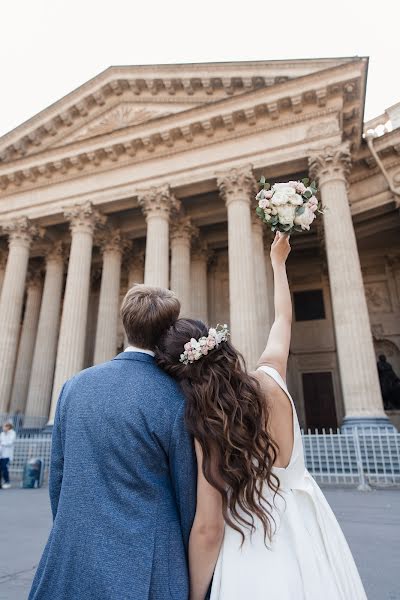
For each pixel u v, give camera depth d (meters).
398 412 25.45
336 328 17.73
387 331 27.92
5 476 16.73
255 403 1.96
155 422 1.90
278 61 22.20
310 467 15.39
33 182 26.86
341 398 27.33
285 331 2.54
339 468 14.96
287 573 1.83
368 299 29.16
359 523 8.00
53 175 26.41
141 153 24.48
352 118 21.70
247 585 1.79
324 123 20.70
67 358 21.70
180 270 24.58
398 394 25.84
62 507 1.85
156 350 2.23
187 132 23.00
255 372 2.22
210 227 27.61
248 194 21.53
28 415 25.03
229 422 1.86
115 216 27.14
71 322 22.39
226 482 1.84
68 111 27.97
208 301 28.42
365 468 14.63
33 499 12.98
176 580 1.73
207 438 1.84
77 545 1.73
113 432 1.88
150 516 1.80
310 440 15.80
